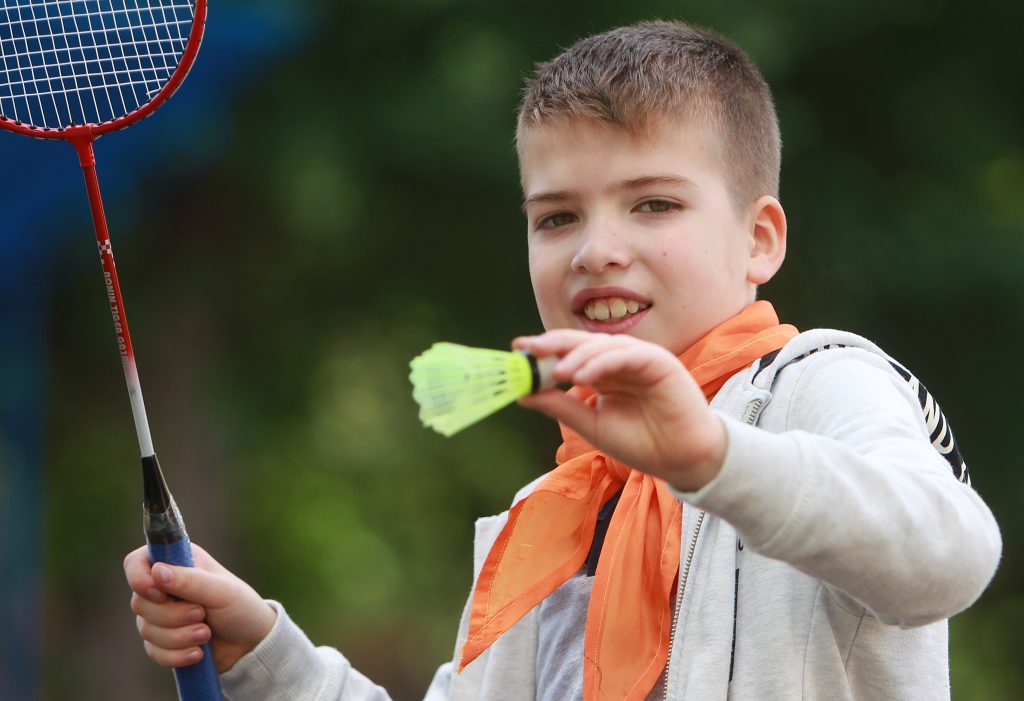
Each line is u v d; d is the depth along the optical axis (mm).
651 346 6211
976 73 36469
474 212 36688
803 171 34719
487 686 8797
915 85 35938
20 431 35438
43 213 29031
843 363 7770
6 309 34688
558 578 8344
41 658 39969
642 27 9594
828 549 6258
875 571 6320
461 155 32438
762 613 7512
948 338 35875
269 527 46500
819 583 7480
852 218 34406
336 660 9742
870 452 6918
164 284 37719
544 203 8586
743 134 8898
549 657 8500
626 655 7793
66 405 40531
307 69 33219
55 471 42906
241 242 37969
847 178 34781
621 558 7992
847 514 6227
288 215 33125
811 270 35156
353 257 38250
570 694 8203
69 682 40938
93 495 43406
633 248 8289
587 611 8172
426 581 47719
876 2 34031
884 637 7422
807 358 7941
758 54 31219
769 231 9055
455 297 39062
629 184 8328
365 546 47312
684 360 8375
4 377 35156
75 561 43156
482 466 46625
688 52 9008
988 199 36781
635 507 8172
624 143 8359
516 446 45750
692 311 8359
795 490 6215
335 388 44062
